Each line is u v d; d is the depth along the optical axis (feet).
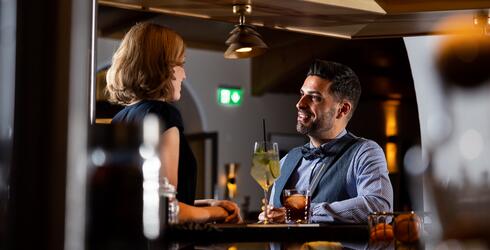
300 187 10.91
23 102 3.40
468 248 2.97
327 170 10.68
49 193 3.38
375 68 17.78
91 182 4.39
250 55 10.25
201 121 23.29
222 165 23.29
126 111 7.37
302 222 7.88
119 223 4.42
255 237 6.31
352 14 10.97
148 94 7.45
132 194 4.46
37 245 3.37
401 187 16.16
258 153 8.14
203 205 7.80
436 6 10.77
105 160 4.46
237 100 22.61
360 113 18.26
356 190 10.44
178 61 7.66
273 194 11.27
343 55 18.80
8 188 3.40
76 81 3.44
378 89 17.78
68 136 3.43
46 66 3.40
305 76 20.38
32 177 3.38
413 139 16.84
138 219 4.47
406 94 17.12
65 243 3.41
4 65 3.49
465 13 10.93
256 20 11.39
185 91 23.08
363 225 6.79
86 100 3.49
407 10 10.90
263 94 22.02
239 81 22.47
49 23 3.40
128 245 4.43
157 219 4.93
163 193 5.65
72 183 3.44
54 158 3.39
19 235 3.36
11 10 3.46
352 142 10.80
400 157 16.89
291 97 21.31
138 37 7.48
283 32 20.17
